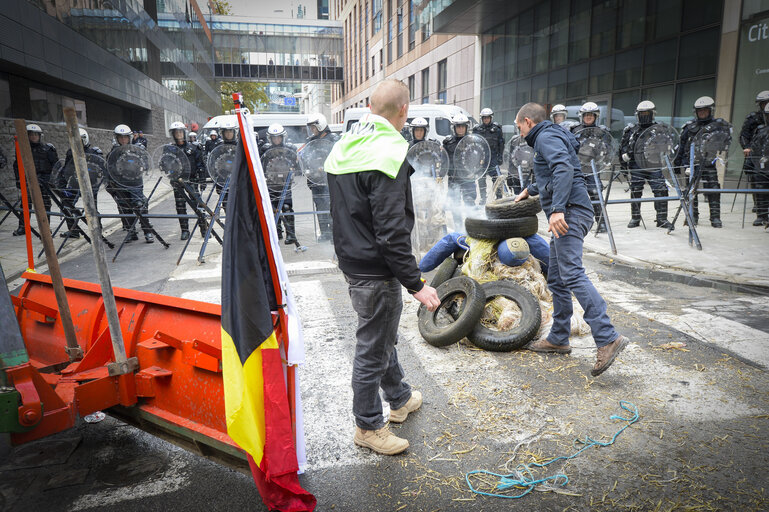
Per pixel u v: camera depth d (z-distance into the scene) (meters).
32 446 2.77
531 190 4.22
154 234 9.09
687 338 4.02
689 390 3.19
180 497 2.32
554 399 3.14
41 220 2.63
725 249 6.96
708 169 8.41
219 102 60.81
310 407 3.14
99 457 2.67
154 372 2.44
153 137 27.94
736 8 10.82
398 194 2.18
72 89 17.94
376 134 2.27
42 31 14.34
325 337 4.34
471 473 2.46
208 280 6.41
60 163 8.61
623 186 12.35
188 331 2.46
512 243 4.24
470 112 23.72
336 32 55.38
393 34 35.00
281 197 7.69
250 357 2.00
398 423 2.93
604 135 7.39
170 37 33.72
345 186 2.31
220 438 2.23
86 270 7.12
